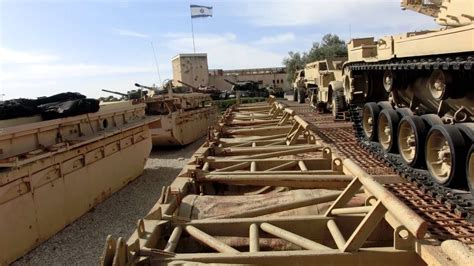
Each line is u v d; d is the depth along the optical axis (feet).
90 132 35.06
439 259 9.01
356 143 29.14
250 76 220.02
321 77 57.21
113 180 36.86
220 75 213.87
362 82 31.89
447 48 16.56
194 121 70.28
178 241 11.71
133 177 42.01
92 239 25.90
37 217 25.14
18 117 27.81
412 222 8.97
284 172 18.63
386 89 26.07
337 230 11.75
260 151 24.52
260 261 10.16
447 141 16.37
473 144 15.38
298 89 90.27
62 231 27.68
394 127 22.65
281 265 10.18
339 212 12.79
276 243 12.77
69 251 24.17
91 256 23.21
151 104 59.36
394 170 20.01
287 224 12.70
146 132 46.93
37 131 26.99
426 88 22.33
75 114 32.17
